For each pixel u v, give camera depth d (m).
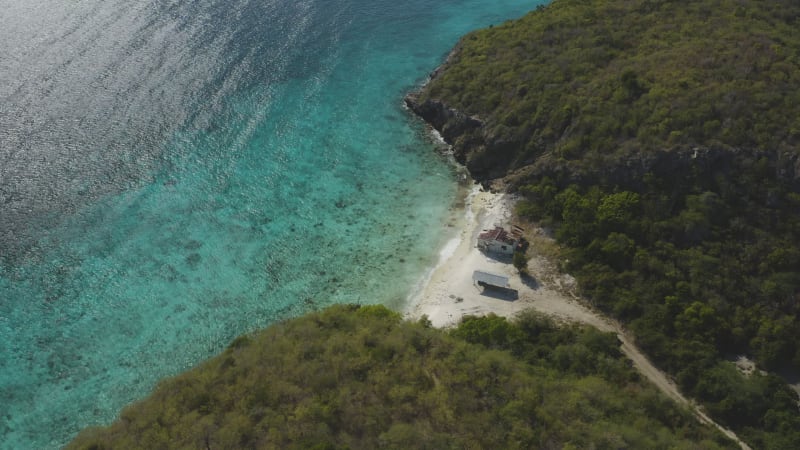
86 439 50.34
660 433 48.41
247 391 50.97
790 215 66.94
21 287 70.44
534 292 68.62
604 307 65.38
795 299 61.31
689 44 91.62
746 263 65.12
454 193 86.56
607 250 68.94
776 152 69.75
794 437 50.00
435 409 47.78
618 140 78.81
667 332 60.78
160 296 70.12
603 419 48.72
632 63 91.06
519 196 82.38
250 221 81.12
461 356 54.16
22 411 58.12
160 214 81.25
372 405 48.41
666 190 72.44
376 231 79.69
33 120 92.69
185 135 94.56
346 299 69.81
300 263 74.81
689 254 66.69
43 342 64.69
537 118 88.06
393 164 92.81
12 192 81.69
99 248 75.62
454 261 74.38
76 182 84.31
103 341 64.94
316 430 45.66
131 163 88.38
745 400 53.22
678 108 77.75
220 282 72.06
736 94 76.44
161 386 55.56
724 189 70.12
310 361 54.03
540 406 49.09
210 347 64.56
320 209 83.56
